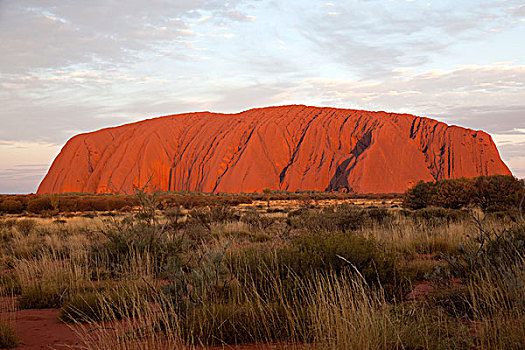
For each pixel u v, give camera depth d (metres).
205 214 20.25
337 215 15.38
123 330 4.65
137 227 9.60
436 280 6.60
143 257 8.34
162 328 4.75
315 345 4.01
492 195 28.45
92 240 12.60
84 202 56.75
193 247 10.48
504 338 3.91
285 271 5.92
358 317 4.00
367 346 3.55
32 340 4.65
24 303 6.55
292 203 85.38
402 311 4.63
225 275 6.55
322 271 5.71
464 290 5.53
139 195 9.91
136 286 6.28
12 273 9.10
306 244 6.42
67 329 5.15
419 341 3.98
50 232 20.14
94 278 8.39
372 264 6.08
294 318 4.59
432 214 18.42
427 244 11.24
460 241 10.41
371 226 15.21
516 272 5.02
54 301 6.67
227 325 4.60
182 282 5.63
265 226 17.05
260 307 4.56
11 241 15.30
